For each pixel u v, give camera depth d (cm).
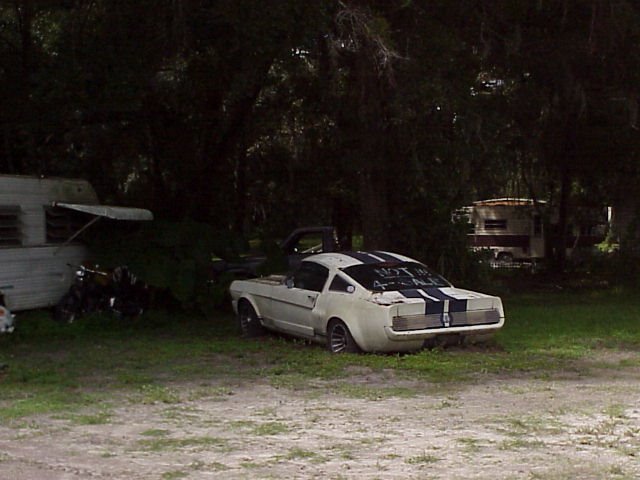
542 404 945
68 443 777
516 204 3562
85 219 1728
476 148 1809
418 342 1231
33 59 1800
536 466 681
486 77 1994
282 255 1803
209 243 1742
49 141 2034
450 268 2120
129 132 2147
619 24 1819
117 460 714
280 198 2742
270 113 2308
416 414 899
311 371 1156
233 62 1802
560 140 2389
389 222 2044
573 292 2297
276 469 681
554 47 1922
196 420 877
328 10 1566
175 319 1695
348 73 1794
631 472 661
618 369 1180
